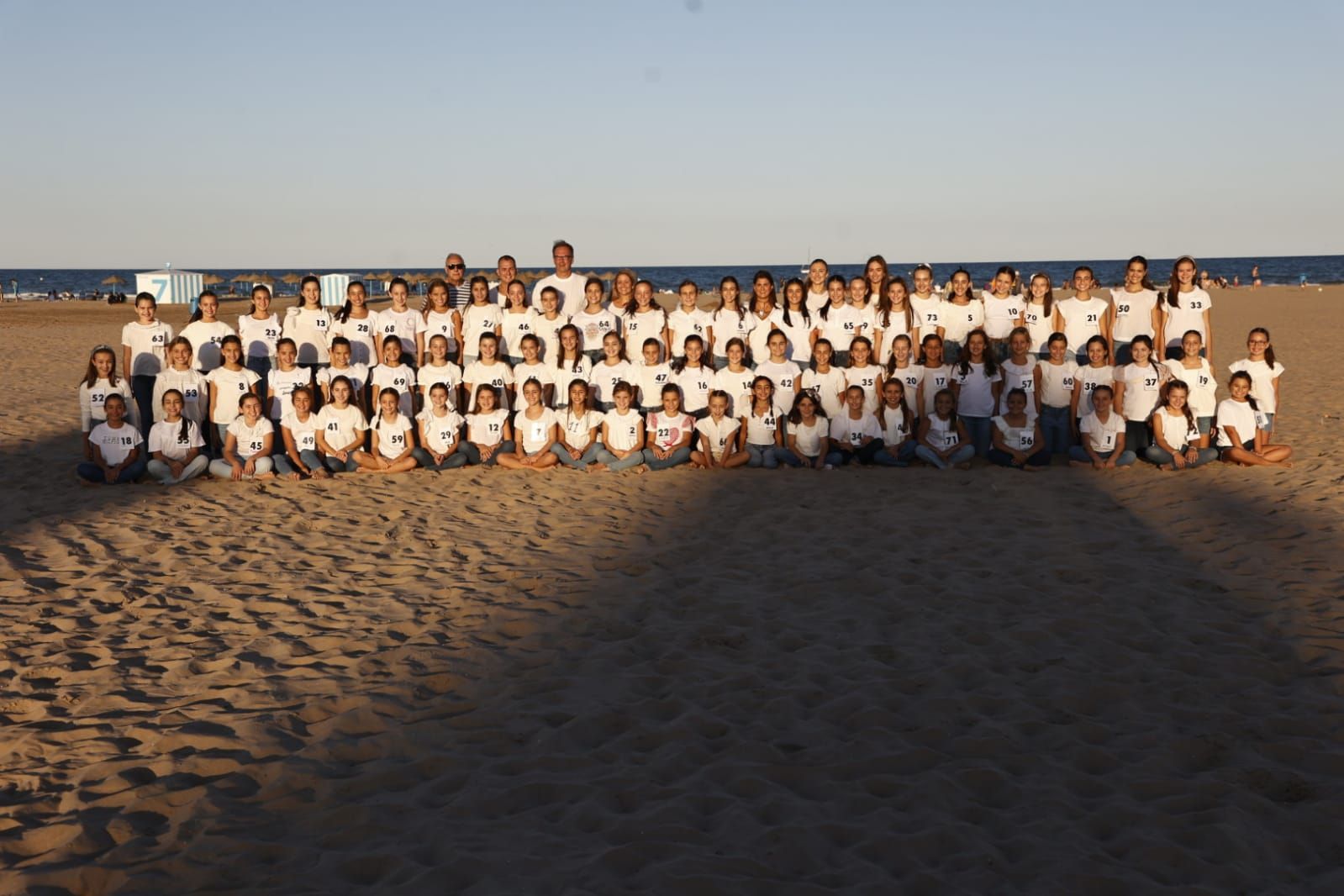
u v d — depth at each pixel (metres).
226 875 3.39
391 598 6.18
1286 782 3.94
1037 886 3.34
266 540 7.50
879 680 4.95
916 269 10.99
